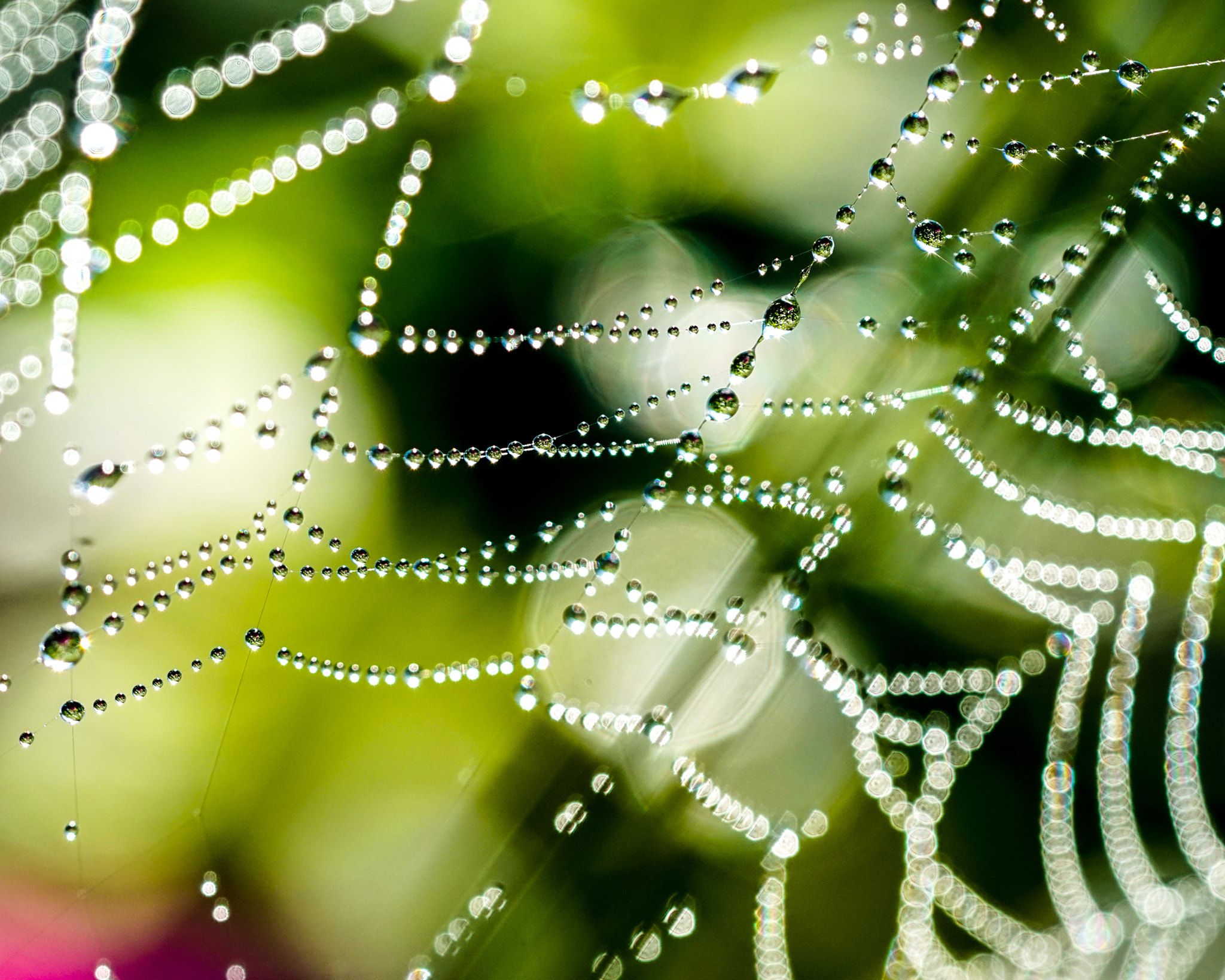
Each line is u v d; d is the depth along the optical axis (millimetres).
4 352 127
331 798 129
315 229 129
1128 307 132
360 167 129
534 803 131
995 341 131
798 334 131
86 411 128
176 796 129
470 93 129
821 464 132
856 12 130
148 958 128
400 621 130
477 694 130
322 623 130
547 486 131
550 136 130
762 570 132
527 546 130
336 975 129
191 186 127
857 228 131
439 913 130
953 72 127
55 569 128
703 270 131
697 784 132
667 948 131
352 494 130
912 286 131
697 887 132
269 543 129
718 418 127
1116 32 130
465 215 129
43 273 127
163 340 128
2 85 126
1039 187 131
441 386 130
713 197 130
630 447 131
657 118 128
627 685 132
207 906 128
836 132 130
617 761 132
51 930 127
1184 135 131
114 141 126
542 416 130
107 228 127
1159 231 131
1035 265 131
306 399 129
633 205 130
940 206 131
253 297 128
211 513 129
